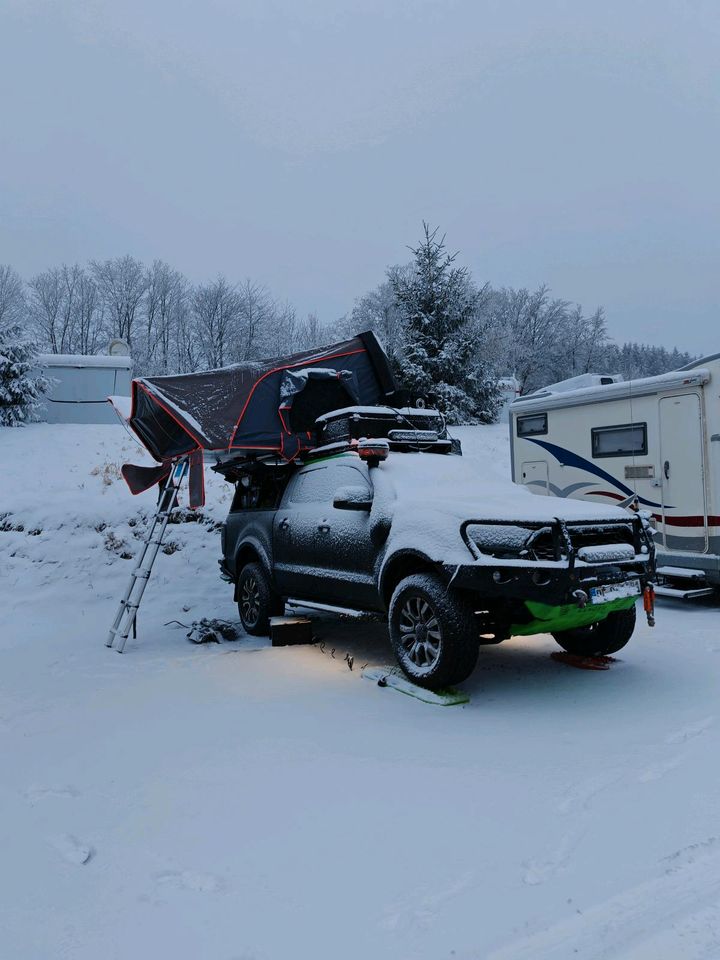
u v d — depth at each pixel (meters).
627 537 5.37
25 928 2.55
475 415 23.14
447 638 5.00
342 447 6.92
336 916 2.57
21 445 15.41
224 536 8.74
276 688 5.50
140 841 3.16
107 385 19.41
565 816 3.29
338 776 3.81
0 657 6.82
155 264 51.81
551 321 45.47
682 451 8.66
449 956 2.34
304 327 51.31
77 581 9.43
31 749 4.34
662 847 2.98
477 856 2.96
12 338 18.53
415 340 22.88
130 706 5.18
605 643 5.94
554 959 2.31
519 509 5.27
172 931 2.51
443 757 4.04
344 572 6.39
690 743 4.14
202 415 7.06
